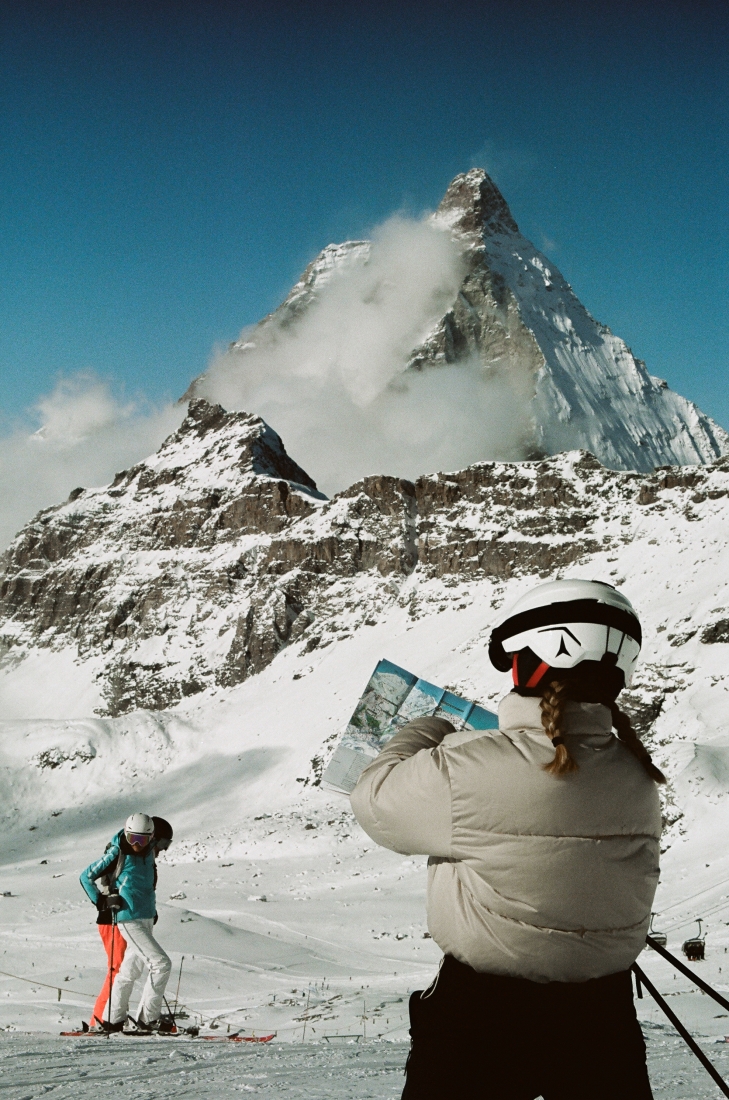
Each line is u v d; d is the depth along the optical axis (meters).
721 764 92.56
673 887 70.25
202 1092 5.67
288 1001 29.94
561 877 2.77
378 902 79.62
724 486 185.88
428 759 2.91
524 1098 2.86
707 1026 17.14
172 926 53.25
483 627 177.75
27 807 158.62
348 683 178.12
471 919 2.82
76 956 48.25
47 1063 7.19
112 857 10.72
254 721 178.75
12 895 89.94
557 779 2.81
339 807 126.31
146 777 165.88
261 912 76.31
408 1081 2.87
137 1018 10.84
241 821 126.81
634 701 124.94
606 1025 2.82
